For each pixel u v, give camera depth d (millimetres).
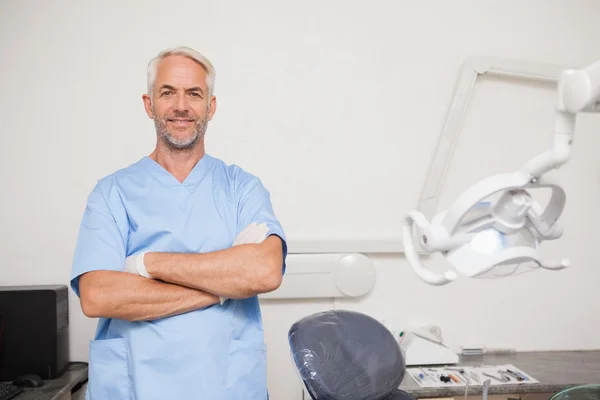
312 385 1354
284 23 2561
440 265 2711
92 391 1349
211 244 1432
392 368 1402
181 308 1321
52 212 2467
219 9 2520
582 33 2785
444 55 2666
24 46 2424
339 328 1424
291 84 2574
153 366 1319
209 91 1512
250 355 1395
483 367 2461
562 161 828
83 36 2451
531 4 2736
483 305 2758
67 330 2385
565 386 2209
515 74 2656
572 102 793
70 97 2453
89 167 2475
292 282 2551
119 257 1386
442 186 2713
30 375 2158
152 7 2482
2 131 2430
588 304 2846
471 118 2699
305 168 2602
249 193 1501
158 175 1472
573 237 2830
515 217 924
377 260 2682
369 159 2641
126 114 2480
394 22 2629
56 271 2475
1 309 2197
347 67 2607
